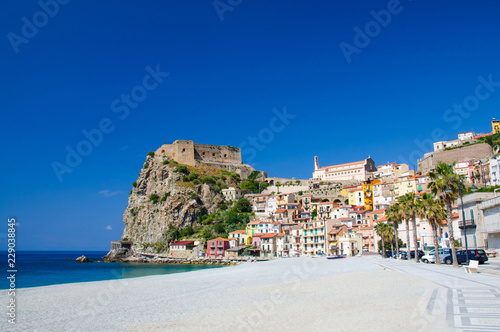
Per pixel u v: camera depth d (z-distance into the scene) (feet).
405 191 611.06
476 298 82.99
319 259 393.29
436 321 64.28
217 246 588.50
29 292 161.48
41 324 92.84
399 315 72.49
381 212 544.21
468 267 143.23
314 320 76.18
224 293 137.49
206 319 86.22
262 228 609.01
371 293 106.01
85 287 180.34
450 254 213.46
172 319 89.04
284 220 641.40
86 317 99.91
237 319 83.76
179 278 232.53
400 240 423.64
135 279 238.68
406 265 214.48
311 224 555.28
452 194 184.34
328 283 145.59
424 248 370.32
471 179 574.15
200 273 284.00
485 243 280.72
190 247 632.79
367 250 495.41
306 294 117.50
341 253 474.90
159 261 641.40
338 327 67.82
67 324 91.30
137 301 127.34
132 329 80.28
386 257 373.40
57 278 333.01
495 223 259.19
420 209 239.09
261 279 196.24
